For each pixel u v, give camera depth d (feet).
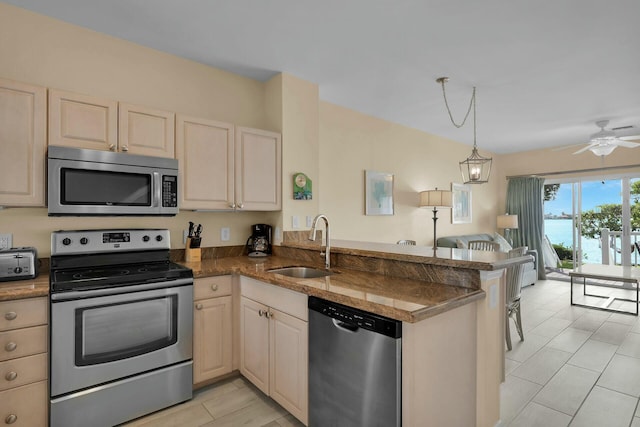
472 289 5.65
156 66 8.59
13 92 6.10
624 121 14.75
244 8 6.88
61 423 5.84
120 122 7.17
